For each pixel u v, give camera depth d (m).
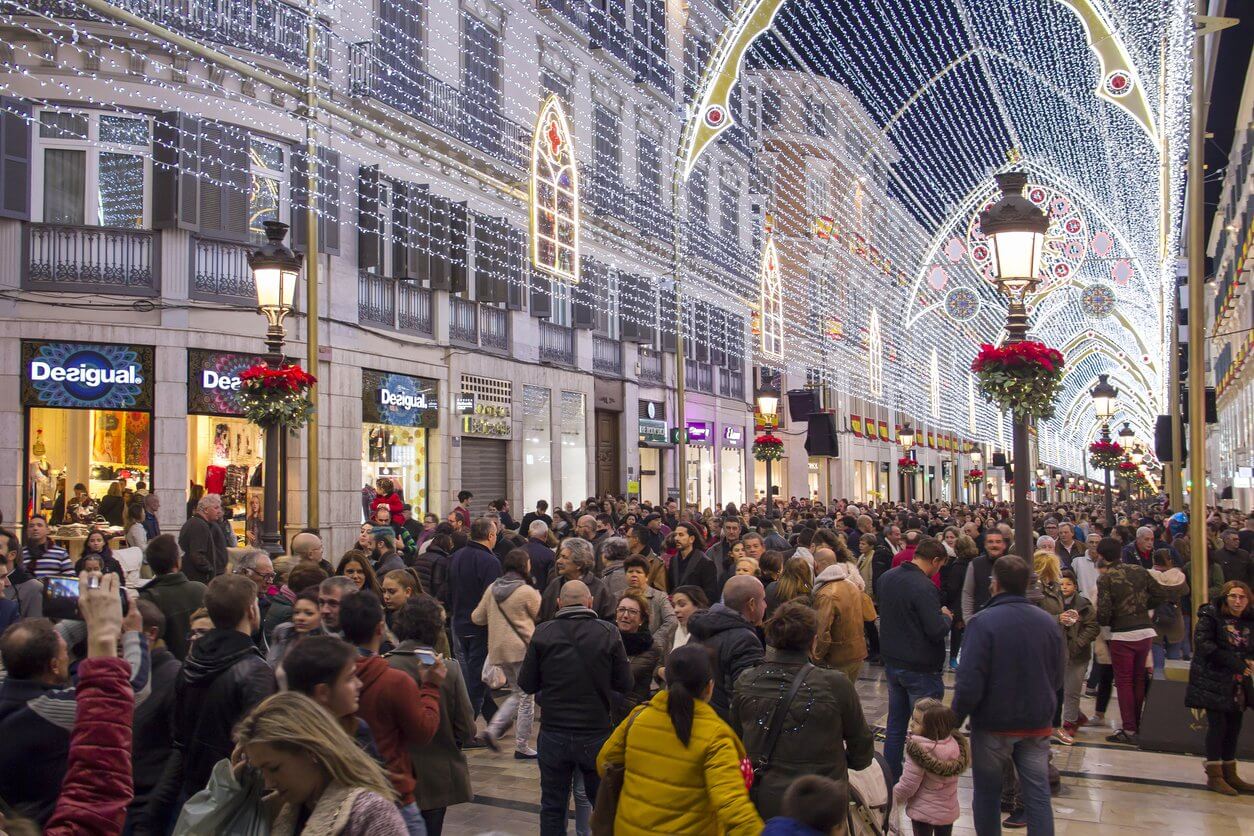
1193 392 11.27
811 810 3.04
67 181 16.38
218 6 17.36
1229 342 40.03
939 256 43.56
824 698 4.72
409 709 4.58
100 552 10.03
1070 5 18.56
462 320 23.36
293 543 7.93
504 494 25.00
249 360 17.94
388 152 20.88
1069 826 7.05
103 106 16.36
